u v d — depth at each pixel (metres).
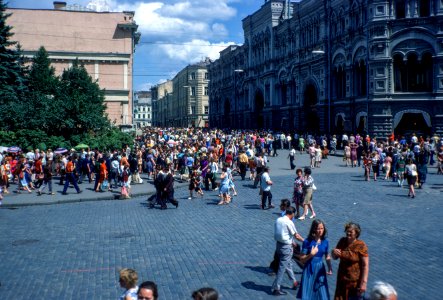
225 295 10.33
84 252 14.17
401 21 46.22
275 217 19.30
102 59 68.50
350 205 21.30
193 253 13.84
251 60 87.94
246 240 15.35
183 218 19.48
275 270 11.04
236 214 20.16
